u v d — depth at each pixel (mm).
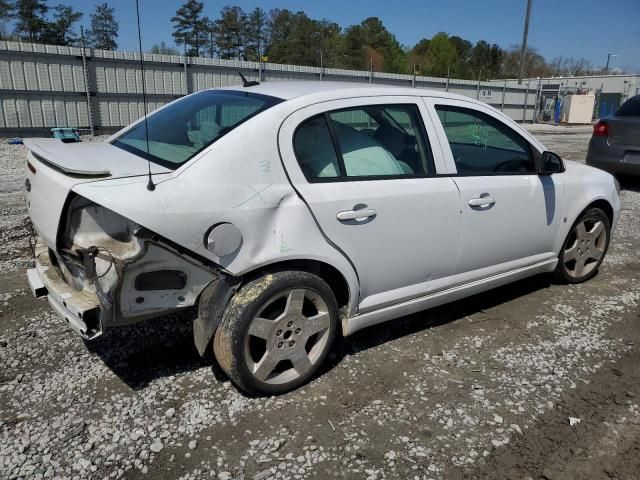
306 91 3258
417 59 65312
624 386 3299
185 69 18422
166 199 2602
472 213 3748
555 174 4418
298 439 2738
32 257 5246
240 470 2514
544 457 2664
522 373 3418
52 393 3041
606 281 5105
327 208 3041
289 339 3062
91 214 2738
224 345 2877
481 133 3936
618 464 2629
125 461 2539
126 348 3549
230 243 2752
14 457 2531
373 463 2588
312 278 3051
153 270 2684
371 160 3338
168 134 3227
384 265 3377
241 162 2826
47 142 3363
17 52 15062
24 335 3672
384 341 3791
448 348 3717
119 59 17000
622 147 9133
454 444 2738
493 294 4727
